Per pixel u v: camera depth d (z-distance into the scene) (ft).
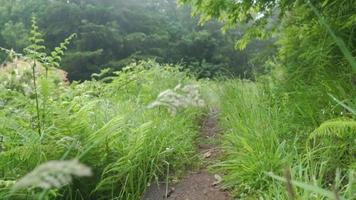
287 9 14.60
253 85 18.53
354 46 11.59
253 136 10.62
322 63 11.76
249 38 17.58
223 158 11.67
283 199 7.11
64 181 1.84
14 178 8.30
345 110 9.32
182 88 5.05
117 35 95.91
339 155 8.42
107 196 9.82
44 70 11.92
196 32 104.99
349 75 10.47
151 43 102.01
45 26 98.07
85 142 9.52
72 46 94.48
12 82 11.37
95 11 106.11
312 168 7.71
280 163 8.70
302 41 13.69
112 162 10.05
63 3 98.53
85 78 83.61
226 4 15.98
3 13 96.78
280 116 11.45
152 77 23.91
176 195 9.73
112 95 18.81
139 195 9.96
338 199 3.64
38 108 10.11
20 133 9.16
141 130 10.77
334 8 11.64
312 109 10.37
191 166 11.52
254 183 8.89
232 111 15.48
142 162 10.55
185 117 16.01
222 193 9.41
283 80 14.42
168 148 11.14
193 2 16.90
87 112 11.09
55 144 9.14
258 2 15.84
